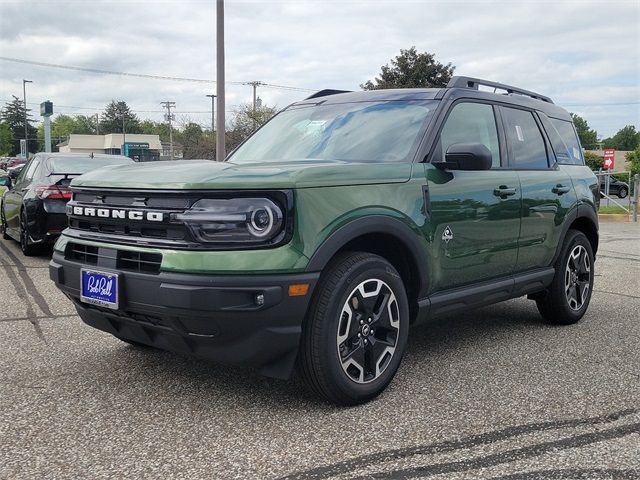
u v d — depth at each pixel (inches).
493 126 193.2
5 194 443.5
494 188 179.6
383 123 176.2
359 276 139.3
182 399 145.7
